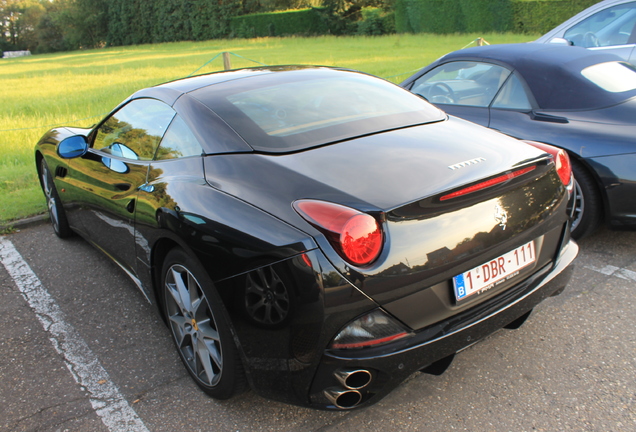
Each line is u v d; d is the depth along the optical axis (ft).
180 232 6.64
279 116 7.62
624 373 7.38
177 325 7.67
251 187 6.33
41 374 8.00
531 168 6.64
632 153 10.03
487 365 7.71
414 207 5.59
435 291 5.80
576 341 8.18
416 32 134.51
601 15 18.99
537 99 11.96
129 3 216.33
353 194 5.71
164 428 6.73
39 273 11.53
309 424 6.68
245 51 116.78
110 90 51.34
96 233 10.43
